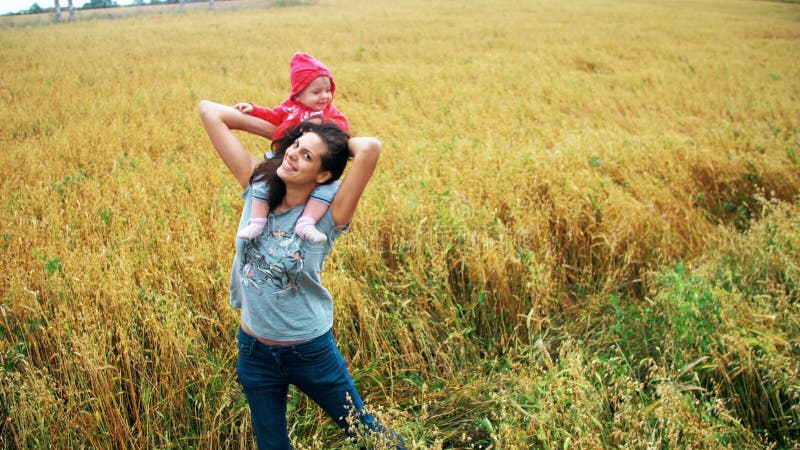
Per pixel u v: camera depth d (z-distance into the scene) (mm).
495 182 5230
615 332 3865
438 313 3924
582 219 4906
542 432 2607
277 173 2193
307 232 2188
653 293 4121
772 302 3820
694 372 3127
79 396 2893
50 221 4574
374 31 20750
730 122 9188
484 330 3979
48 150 6645
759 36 21297
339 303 3559
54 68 12695
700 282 3801
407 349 3592
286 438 2533
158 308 3369
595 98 10547
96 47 16609
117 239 4266
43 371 3080
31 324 3258
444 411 3270
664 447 2664
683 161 6406
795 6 36938
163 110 8977
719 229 5004
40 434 2777
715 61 14734
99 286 3482
